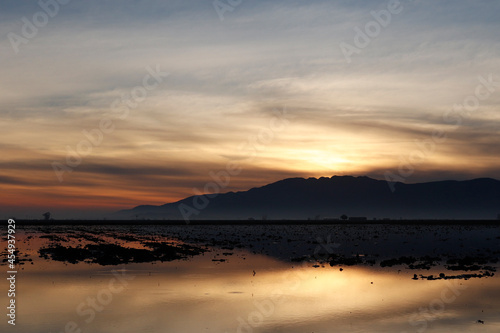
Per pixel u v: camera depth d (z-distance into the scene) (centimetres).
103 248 6131
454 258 5512
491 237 10012
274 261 5188
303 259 5366
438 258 5500
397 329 2423
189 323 2508
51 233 11206
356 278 3953
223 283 3662
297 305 2922
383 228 16312
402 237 10088
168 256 5488
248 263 4966
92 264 4781
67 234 10788
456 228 16212
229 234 11481
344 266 4759
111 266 4631
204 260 5219
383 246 7488
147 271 4291
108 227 16700
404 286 3569
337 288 3491
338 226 19012
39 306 2859
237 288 3462
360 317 2650
